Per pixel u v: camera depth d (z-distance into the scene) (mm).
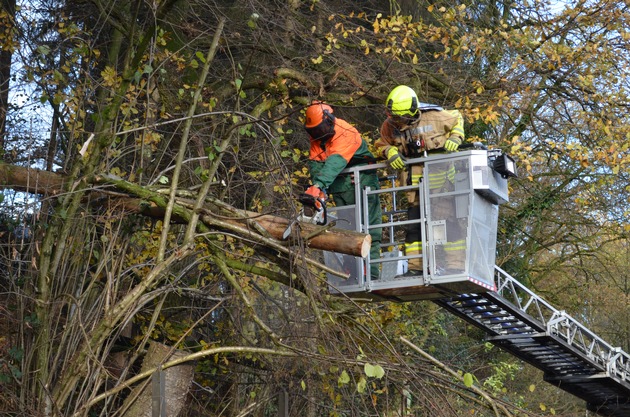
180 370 7961
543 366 15609
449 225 7934
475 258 7969
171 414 7812
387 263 8367
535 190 18234
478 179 7875
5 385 7246
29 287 7785
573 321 14375
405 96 7887
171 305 11594
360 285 8359
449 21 13359
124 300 7363
